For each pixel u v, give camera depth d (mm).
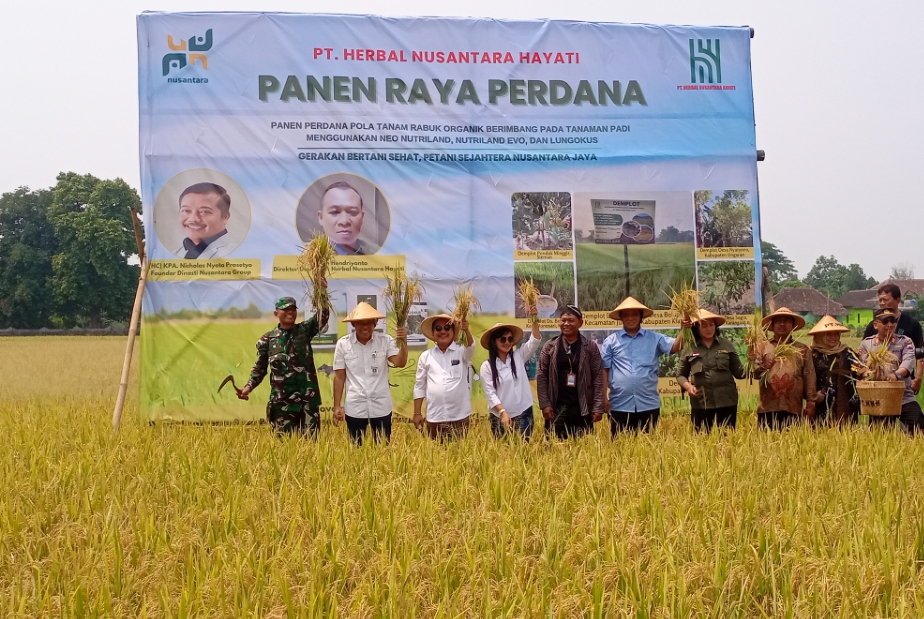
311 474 8617
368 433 10258
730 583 5688
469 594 5613
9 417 14000
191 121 13680
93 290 77562
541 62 14453
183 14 13703
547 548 6395
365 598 5551
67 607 5477
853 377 11750
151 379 13516
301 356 11352
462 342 11102
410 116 14125
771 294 15273
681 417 13844
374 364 11148
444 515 7309
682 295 11633
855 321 71312
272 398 11320
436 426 11055
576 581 5750
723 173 14805
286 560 6195
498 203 14305
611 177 14539
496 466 8609
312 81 13930
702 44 14859
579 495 7828
